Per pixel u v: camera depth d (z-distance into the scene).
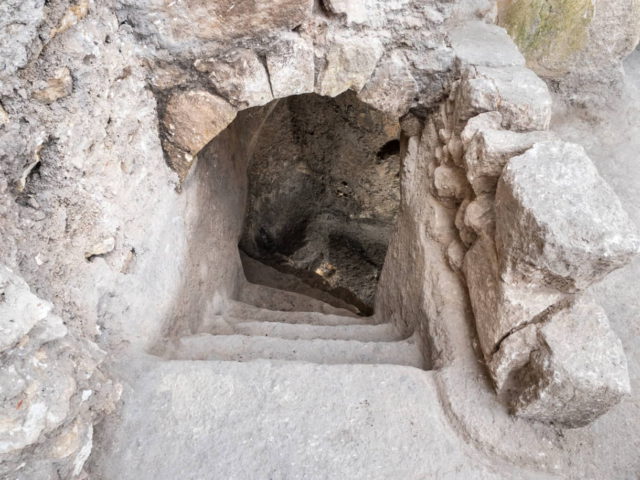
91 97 1.46
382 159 4.39
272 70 1.83
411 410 1.54
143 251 1.83
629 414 1.54
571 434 1.48
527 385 1.42
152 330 1.84
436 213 2.04
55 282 1.41
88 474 1.37
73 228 1.48
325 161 4.49
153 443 1.46
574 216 1.27
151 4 1.58
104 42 1.50
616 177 2.28
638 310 1.86
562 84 2.61
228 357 1.93
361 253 4.77
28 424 1.03
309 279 4.49
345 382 1.60
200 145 1.96
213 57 1.74
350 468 1.40
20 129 1.24
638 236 1.23
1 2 1.10
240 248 4.15
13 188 1.28
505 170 1.45
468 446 1.48
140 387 1.58
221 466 1.41
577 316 1.39
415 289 2.14
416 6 1.80
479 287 1.68
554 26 2.45
